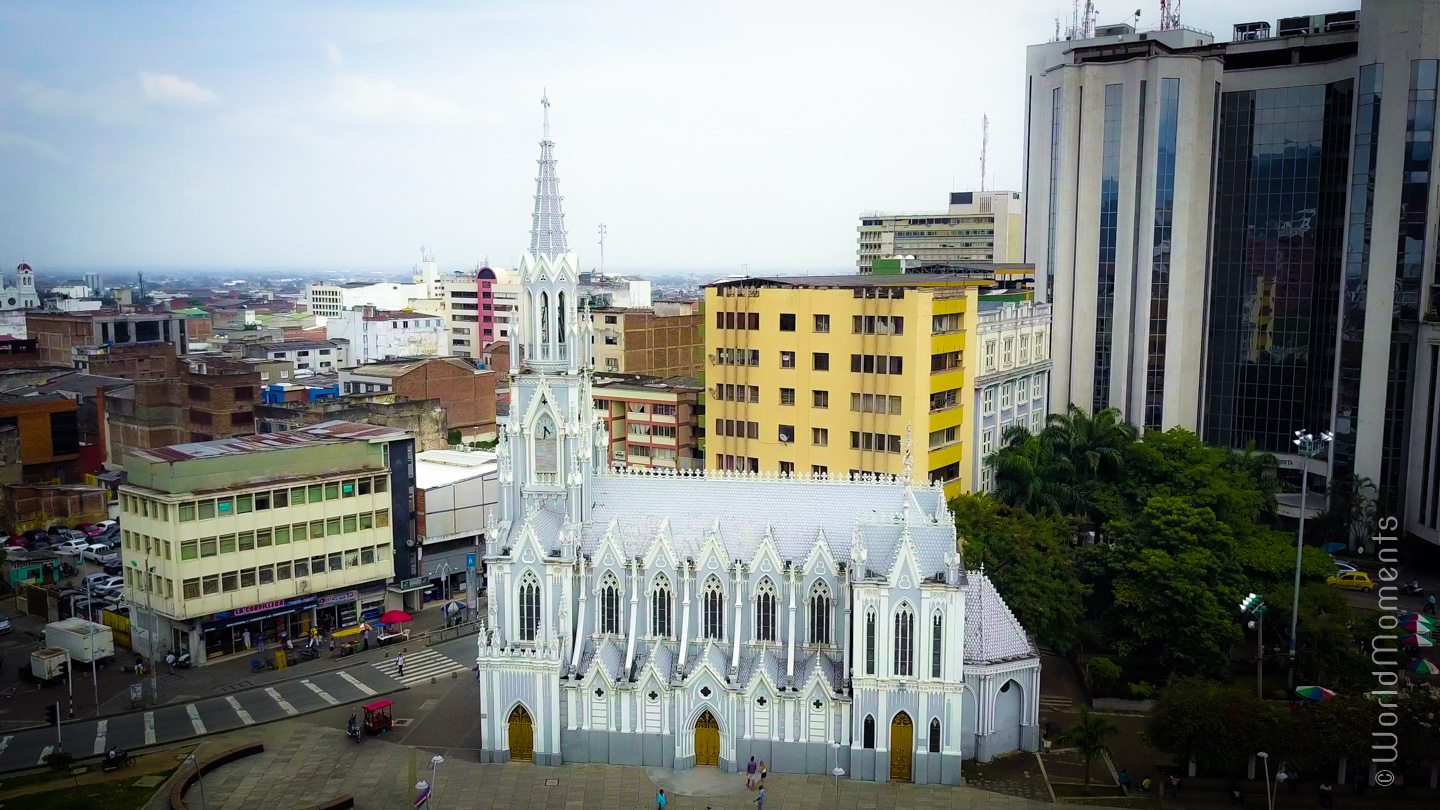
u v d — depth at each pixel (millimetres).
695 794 73250
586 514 82250
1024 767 77000
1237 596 91812
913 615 73688
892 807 70812
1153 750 78875
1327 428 145375
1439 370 119938
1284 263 152125
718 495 83125
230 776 77500
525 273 79750
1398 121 126625
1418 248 126312
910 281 139375
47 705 91125
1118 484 115438
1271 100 152000
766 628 78500
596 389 155875
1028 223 175125
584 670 78562
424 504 116000
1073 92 160500
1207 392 161000
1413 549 126250
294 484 104500
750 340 123938
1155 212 154375
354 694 93625
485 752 79125
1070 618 90625
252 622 103438
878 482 82188
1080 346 163250
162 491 97750
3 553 126938
